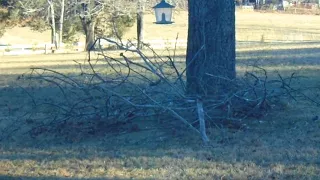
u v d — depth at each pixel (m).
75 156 12.48
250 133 13.84
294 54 36.28
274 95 15.87
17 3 59.94
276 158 11.71
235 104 15.22
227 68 15.90
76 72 29.52
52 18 58.47
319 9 103.50
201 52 15.83
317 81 22.66
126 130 14.56
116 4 53.44
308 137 13.35
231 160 11.66
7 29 68.38
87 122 15.23
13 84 25.17
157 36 64.50
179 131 14.16
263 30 67.50
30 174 11.26
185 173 10.88
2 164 12.02
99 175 11.00
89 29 55.84
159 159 11.89
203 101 14.62
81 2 54.06
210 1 15.94
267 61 31.66
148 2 54.97
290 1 107.62
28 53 55.75
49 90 22.42
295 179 10.43
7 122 16.02
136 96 15.19
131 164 11.63
